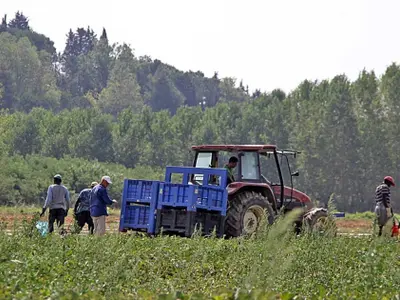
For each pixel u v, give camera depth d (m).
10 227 63.69
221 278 35.16
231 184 58.03
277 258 26.05
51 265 34.97
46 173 170.50
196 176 60.31
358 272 33.75
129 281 30.06
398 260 41.66
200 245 38.06
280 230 24.25
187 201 54.28
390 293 29.73
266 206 58.44
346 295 29.00
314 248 41.28
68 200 60.12
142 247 43.47
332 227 47.31
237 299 24.28
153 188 55.66
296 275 34.28
